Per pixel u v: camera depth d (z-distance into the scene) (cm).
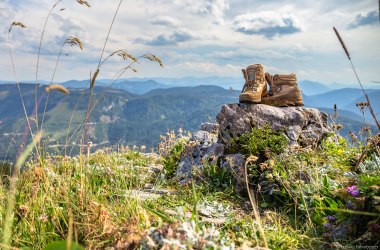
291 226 91
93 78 77
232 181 127
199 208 100
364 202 78
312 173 112
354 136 147
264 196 114
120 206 89
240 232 80
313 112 149
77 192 85
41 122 69
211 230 68
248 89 149
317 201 96
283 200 109
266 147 129
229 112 147
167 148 192
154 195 113
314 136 142
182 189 127
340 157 134
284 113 145
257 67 152
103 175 119
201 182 133
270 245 74
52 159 107
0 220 71
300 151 126
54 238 73
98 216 76
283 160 120
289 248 75
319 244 78
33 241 71
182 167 154
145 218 75
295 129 141
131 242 63
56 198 84
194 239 61
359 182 88
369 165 111
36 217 77
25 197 80
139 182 137
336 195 94
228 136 145
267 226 88
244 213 103
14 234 71
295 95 152
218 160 141
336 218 85
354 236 77
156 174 159
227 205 107
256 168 126
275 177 114
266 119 143
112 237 70
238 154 136
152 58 76
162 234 61
